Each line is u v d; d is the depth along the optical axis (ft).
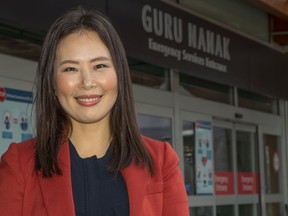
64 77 6.02
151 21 21.30
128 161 6.14
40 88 6.22
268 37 33.42
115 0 19.16
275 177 34.50
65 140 6.15
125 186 6.14
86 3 17.51
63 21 6.11
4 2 15.23
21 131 18.29
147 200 6.17
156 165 6.27
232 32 27.09
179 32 23.08
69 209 5.88
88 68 6.02
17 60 18.34
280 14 31.53
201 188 27.71
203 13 27.99
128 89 6.27
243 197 31.27
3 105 17.85
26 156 6.10
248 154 32.07
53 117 6.20
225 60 26.43
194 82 27.71
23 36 18.61
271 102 34.76
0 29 17.97
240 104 31.35
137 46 20.44
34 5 15.89
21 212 5.99
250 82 28.53
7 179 6.02
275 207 34.47
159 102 25.25
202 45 24.67
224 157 29.89
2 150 17.71
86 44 6.02
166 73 26.05
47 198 5.92
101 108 6.08
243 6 31.58
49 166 5.96
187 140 26.91
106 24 6.13
